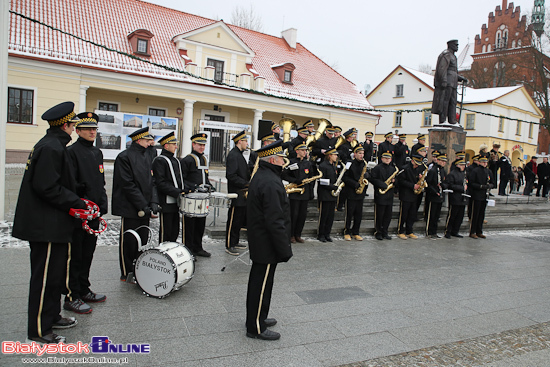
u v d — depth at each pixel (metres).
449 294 5.89
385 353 3.97
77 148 4.29
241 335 4.09
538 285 6.66
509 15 58.44
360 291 5.70
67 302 4.38
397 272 6.78
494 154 15.08
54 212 3.62
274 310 4.82
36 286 3.60
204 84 22.39
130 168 5.12
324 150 8.88
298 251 7.64
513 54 48.16
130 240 5.19
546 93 35.47
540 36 35.91
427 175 9.84
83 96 19.27
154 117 19.80
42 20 19.89
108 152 18.81
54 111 3.62
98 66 19.39
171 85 21.50
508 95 36.59
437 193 9.83
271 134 7.88
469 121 36.75
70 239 3.72
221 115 25.36
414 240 9.53
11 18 18.81
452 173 10.12
